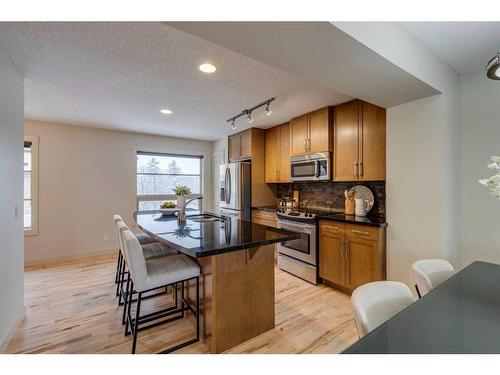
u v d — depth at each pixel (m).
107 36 1.74
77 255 4.27
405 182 2.32
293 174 3.75
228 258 1.86
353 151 2.99
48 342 1.95
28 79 2.40
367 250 2.57
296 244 3.37
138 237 2.99
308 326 2.18
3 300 1.89
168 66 2.17
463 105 2.33
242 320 1.94
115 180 4.62
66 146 4.19
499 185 1.03
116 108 3.32
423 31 1.72
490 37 1.78
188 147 5.50
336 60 1.54
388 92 2.06
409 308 1.01
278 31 1.24
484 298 1.09
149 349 1.86
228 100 3.01
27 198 3.92
